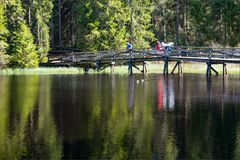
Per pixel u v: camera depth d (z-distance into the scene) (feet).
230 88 109.60
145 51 156.76
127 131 64.18
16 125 67.77
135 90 106.63
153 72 161.48
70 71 166.09
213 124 68.23
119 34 187.32
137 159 52.70
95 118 72.74
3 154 54.24
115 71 165.17
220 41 203.62
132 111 78.33
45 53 186.70
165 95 97.81
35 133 63.26
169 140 59.72
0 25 171.12
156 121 70.49
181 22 223.71
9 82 126.62
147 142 58.90
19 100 90.48
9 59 172.65
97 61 167.43
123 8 191.21
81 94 99.45
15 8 176.35
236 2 200.44
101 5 186.70
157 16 224.74
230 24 201.57
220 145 57.72
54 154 54.13
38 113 76.64
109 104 85.51
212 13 204.54
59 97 94.73
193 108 81.35
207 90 106.11
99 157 53.16
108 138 60.64
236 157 53.11
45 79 135.64
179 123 69.00
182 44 213.25
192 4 209.97
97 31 185.78
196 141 59.21
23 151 55.26
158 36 221.66
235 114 75.51
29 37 175.11
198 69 169.17
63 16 230.68
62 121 70.38
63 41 230.89
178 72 152.87
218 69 163.84
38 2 192.24
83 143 58.59
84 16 192.34
